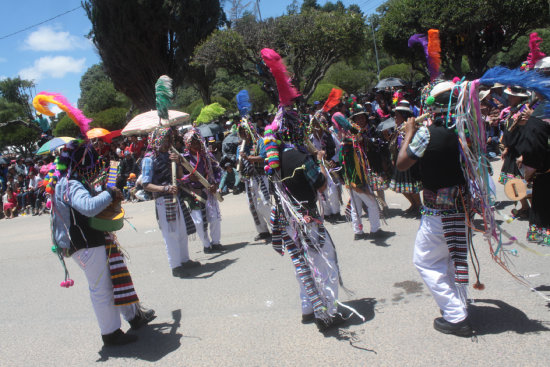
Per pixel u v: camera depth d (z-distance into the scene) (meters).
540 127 3.58
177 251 5.42
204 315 4.11
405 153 3.07
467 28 17.28
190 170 5.57
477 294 3.76
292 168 3.45
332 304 3.49
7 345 3.99
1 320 4.66
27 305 5.07
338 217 7.08
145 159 5.28
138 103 24.56
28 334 4.19
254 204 6.50
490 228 3.08
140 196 12.99
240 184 11.59
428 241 3.14
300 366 3.04
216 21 22.58
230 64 19.78
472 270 4.30
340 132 5.67
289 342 3.38
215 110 8.66
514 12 16.59
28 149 36.03
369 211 5.73
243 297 4.42
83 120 3.57
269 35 19.12
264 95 21.33
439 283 3.12
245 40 19.33
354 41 19.69
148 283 5.29
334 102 4.98
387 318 3.54
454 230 3.02
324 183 3.51
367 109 10.70
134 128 5.80
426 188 3.12
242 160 6.37
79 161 3.54
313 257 3.49
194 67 22.84
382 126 6.75
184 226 5.55
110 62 23.06
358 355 3.06
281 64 3.48
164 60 23.28
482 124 2.96
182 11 21.45
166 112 5.18
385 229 6.14
